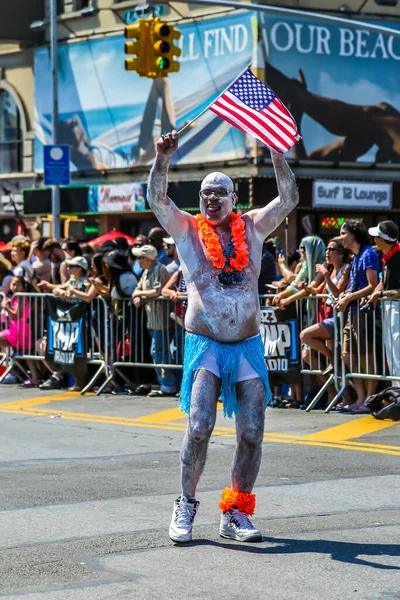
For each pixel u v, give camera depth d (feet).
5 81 147.54
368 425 50.06
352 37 122.52
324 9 121.19
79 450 44.65
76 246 68.23
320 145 121.39
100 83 134.72
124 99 132.05
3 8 140.26
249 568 26.35
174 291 59.57
